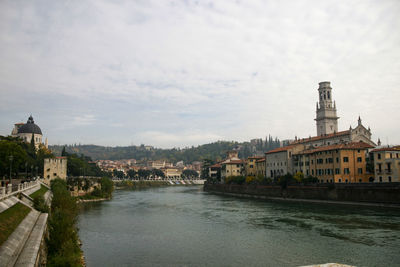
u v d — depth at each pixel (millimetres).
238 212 89062
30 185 74125
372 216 71750
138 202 122375
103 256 45531
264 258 44062
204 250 48750
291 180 121875
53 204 53781
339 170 105562
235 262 42750
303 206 98125
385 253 44156
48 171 134125
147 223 72625
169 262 43031
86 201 124750
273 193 128750
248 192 147750
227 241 54219
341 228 60375
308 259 42844
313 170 120125
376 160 98438
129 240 55500
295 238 54469
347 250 46094
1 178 107188
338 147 107062
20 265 23562
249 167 175125
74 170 175875
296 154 131500
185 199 136250
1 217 31531
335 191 99438
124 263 42438
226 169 184875
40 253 29531
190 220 76625
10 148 107250
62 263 33344
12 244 26891
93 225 70062
